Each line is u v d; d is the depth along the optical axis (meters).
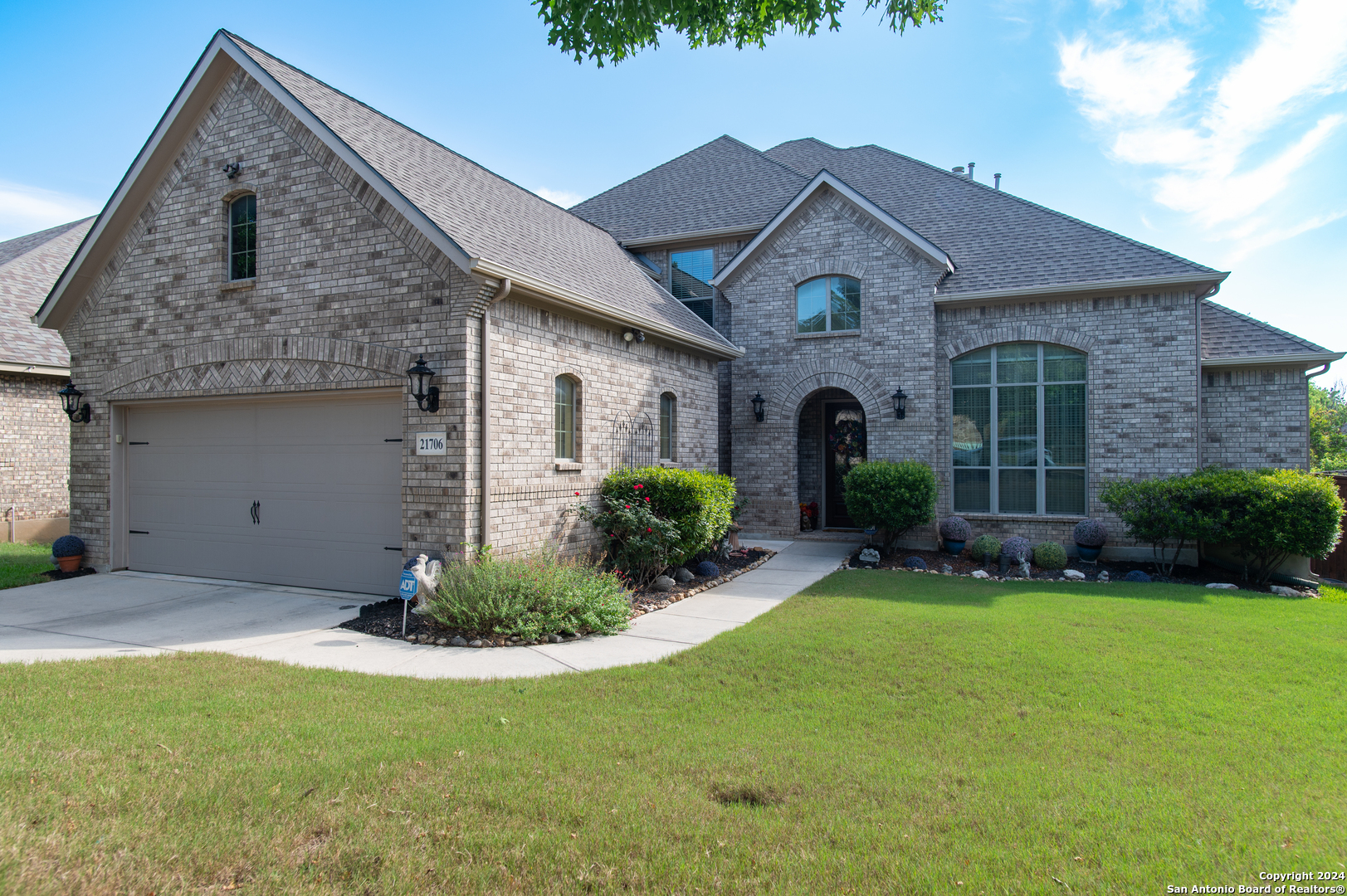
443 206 9.66
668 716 5.09
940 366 14.59
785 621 8.13
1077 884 2.97
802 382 15.32
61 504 16.66
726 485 11.77
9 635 7.65
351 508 9.68
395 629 7.76
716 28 7.64
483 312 8.77
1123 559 13.20
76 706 5.09
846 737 4.70
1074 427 13.78
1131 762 4.30
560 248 12.22
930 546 14.20
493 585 7.67
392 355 9.02
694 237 17.20
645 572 10.33
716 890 2.92
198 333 10.46
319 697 5.41
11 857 2.96
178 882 2.89
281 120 9.82
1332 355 12.74
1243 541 11.11
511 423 9.23
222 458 10.66
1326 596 10.72
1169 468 13.03
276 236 9.86
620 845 3.25
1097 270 13.55
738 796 3.82
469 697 5.48
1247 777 4.09
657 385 13.04
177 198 10.66
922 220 16.50
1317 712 5.15
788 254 15.47
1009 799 3.76
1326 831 3.46
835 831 3.41
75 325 11.55
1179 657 6.56
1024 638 7.23
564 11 7.27
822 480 16.67
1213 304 14.60
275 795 3.65
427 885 2.93
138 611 8.76
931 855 3.20
